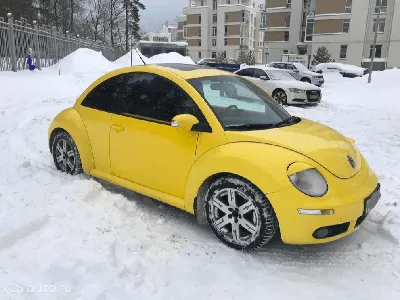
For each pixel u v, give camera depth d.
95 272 2.94
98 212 3.98
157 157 3.93
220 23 83.31
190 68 4.35
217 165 3.42
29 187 4.50
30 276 2.87
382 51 47.75
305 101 13.98
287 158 3.22
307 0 57.06
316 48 51.06
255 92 4.43
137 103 4.20
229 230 3.55
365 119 10.91
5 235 3.24
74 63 18.91
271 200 3.13
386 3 46.72
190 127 3.56
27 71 15.66
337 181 3.22
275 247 3.61
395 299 2.92
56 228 3.54
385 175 5.71
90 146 4.66
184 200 3.76
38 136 7.15
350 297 2.93
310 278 3.16
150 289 2.88
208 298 2.84
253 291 2.95
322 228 3.11
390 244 3.74
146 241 3.56
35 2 38.75
